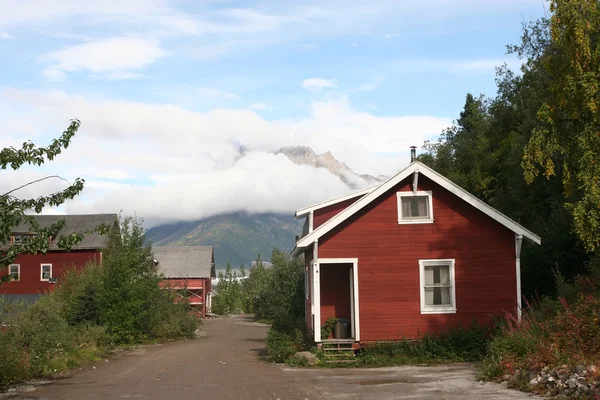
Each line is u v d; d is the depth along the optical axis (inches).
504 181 1695.4
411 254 905.5
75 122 633.6
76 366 852.6
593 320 593.9
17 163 599.8
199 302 2940.5
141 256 1370.6
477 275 900.0
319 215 1334.9
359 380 660.7
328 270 1010.1
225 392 593.3
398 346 864.3
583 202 650.2
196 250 3142.2
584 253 984.9
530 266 1018.7
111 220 2342.5
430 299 905.5
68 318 1226.6
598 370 492.4
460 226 909.2
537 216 1210.6
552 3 696.4
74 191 626.2
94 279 1322.6
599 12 665.0
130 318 1268.5
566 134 713.0
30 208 618.2
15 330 776.3
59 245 615.5
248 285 3353.8
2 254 622.2
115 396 576.1
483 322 890.1
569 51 681.6
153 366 862.5
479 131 1926.7
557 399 478.6
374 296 898.7
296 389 604.1
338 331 940.6
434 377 657.6
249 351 1115.9
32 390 624.7
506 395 514.0
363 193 1314.0
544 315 764.6
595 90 645.9
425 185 916.0
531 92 1386.6
